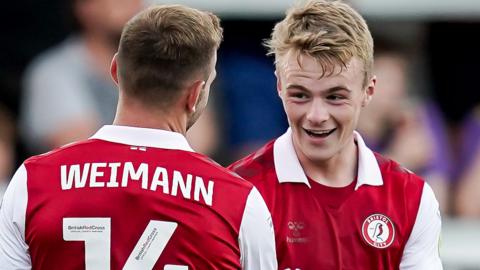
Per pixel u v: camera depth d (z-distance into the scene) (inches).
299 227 359.9
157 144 318.7
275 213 361.4
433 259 363.3
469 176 743.1
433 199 366.6
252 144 729.6
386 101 708.7
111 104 689.6
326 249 358.3
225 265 314.3
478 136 756.0
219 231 313.9
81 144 321.7
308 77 338.3
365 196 362.6
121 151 317.1
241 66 739.4
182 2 713.6
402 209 361.4
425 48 754.8
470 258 596.7
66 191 311.9
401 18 740.0
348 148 366.6
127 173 313.1
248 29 737.6
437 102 772.6
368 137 701.3
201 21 323.6
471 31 757.9
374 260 358.9
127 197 309.7
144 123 319.9
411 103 734.5
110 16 688.4
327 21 344.5
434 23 751.1
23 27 719.7
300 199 362.3
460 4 742.5
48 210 310.7
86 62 691.4
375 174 365.4
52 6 715.4
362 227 359.6
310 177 365.1
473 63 781.9
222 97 733.3
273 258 327.6
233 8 722.8
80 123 679.7
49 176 315.3
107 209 308.5
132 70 317.1
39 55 715.4
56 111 683.4
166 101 318.7
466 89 783.1
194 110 325.1
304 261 358.0
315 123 340.5
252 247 321.1
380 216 360.5
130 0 693.3
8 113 712.4
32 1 714.8
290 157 366.9
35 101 695.1
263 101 736.3
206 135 717.9
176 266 308.2
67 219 308.5
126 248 307.0
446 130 765.9
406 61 737.6
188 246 309.7
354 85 343.6
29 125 698.8
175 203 311.4
